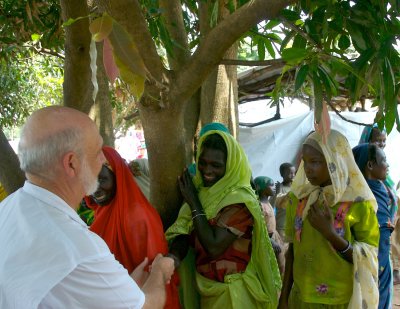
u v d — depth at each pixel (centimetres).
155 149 173
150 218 171
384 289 244
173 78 158
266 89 635
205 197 180
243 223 176
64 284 111
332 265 192
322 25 158
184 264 192
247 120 861
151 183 185
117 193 175
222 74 271
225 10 226
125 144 1175
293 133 662
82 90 230
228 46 148
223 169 179
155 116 164
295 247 205
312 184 195
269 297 182
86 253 115
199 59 151
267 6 139
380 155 245
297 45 166
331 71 166
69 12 206
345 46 178
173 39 210
